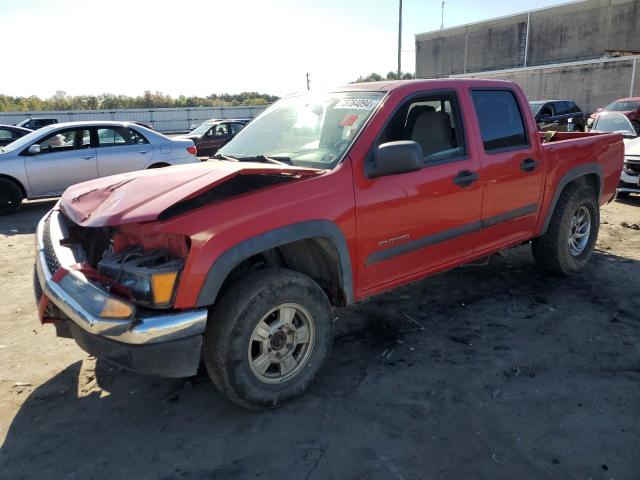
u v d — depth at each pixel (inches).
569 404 115.5
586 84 1232.2
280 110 160.9
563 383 124.0
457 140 149.0
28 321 170.9
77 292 103.4
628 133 386.3
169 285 99.0
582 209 195.6
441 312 167.3
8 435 111.3
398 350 142.9
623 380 124.7
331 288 129.8
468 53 1897.1
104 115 1462.8
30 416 118.0
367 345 146.5
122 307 97.3
